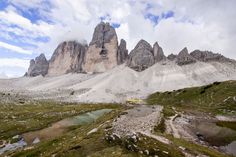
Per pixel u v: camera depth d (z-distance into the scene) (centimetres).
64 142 5262
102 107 16062
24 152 5441
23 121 10494
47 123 9956
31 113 12812
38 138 7919
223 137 7006
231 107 14975
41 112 13100
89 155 3372
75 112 12975
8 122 10294
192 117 11319
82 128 7144
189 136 6506
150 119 7781
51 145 5525
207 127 8725
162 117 9050
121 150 3441
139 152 3422
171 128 7038
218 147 5831
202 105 17500
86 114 12319
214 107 15988
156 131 5734
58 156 3666
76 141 4359
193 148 4478
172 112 11606
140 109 12112
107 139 3850
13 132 8650
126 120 6825
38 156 4772
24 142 7512
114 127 5191
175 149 3962
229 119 11725
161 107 14750
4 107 15925
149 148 3591
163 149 3722
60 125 9669
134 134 4097
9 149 6794
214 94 19238
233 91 18175
